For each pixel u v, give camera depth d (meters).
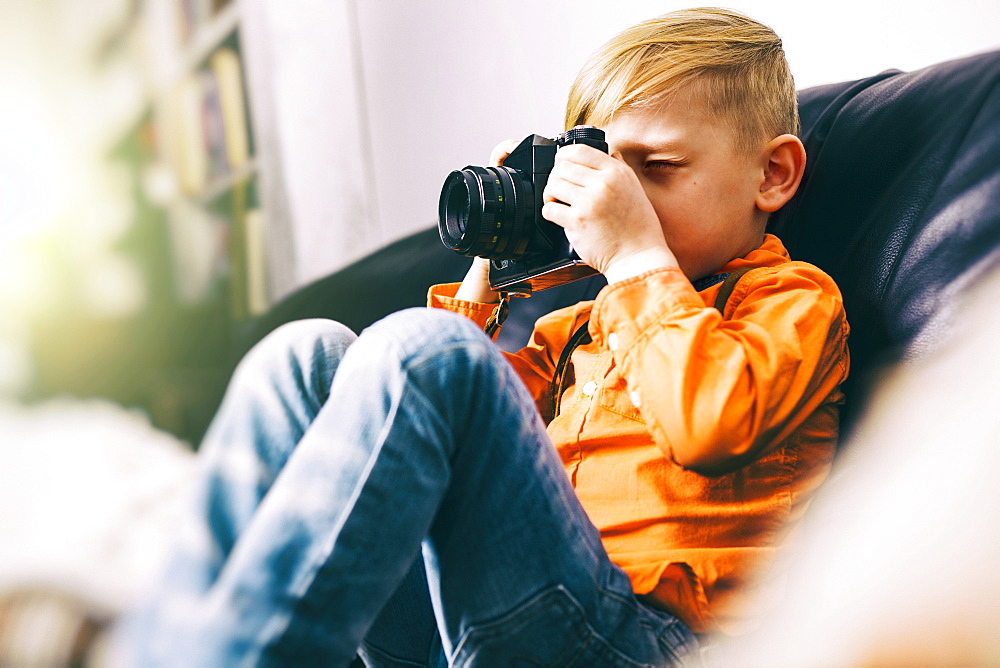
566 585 0.46
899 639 0.32
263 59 2.14
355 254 1.98
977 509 0.36
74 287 2.49
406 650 0.59
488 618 0.46
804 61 1.06
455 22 1.58
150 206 2.44
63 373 2.42
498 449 0.45
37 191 2.51
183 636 0.39
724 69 0.68
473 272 0.86
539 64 1.37
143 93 2.40
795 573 0.56
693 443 0.51
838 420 0.64
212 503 0.44
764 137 0.70
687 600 0.54
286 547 0.39
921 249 0.62
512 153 0.71
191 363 2.35
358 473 0.41
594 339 0.61
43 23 2.50
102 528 1.15
